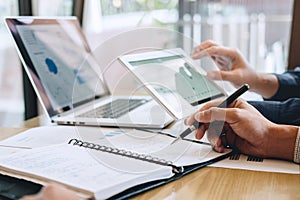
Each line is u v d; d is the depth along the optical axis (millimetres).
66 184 534
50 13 1654
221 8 2014
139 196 565
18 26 1094
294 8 1656
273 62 2035
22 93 1570
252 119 749
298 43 1669
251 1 2004
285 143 729
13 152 742
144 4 1959
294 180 636
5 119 1510
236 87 1110
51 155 651
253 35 2035
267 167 698
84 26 1800
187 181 627
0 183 571
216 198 564
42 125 998
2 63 1616
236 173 667
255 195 576
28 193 539
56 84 1119
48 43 1186
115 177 563
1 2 1506
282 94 1227
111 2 1897
